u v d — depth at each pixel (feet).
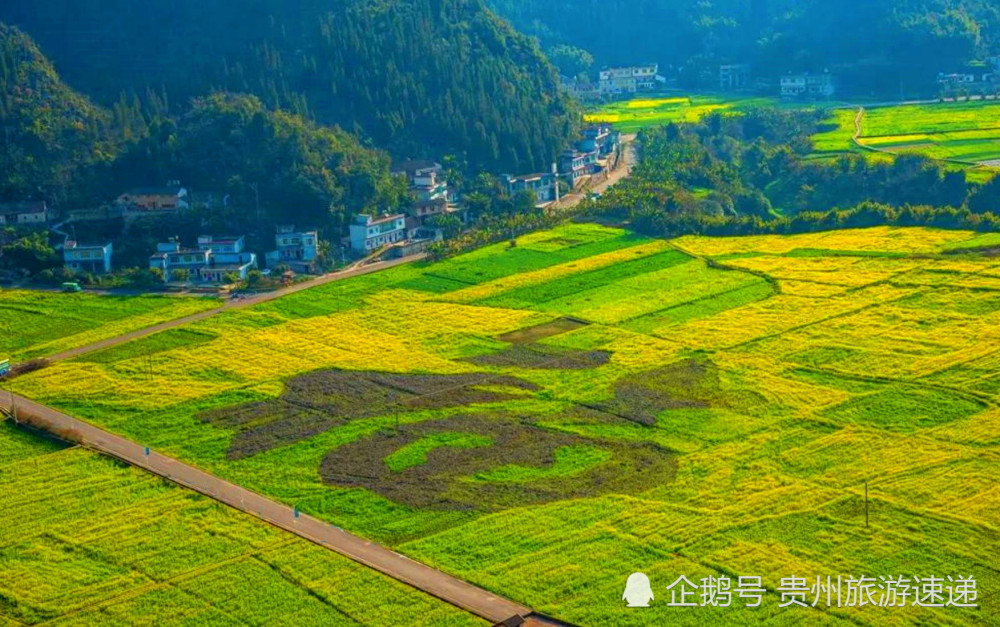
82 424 519.19
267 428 504.84
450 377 557.74
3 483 458.91
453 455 468.34
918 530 386.32
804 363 544.62
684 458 452.35
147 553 398.83
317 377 564.30
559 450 467.93
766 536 387.55
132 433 506.89
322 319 652.07
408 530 408.05
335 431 498.28
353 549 395.96
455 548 392.68
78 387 563.07
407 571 379.14
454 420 504.43
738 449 457.27
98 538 410.72
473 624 346.95
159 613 361.71
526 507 419.95
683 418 491.31
